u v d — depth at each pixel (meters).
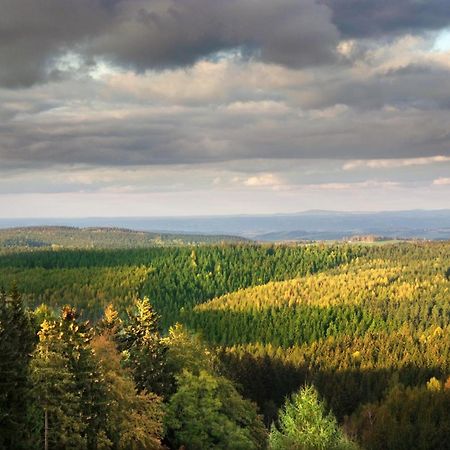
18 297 56.25
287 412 31.62
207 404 54.97
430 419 86.12
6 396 41.91
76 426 43.44
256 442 57.25
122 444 47.66
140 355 58.91
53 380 43.19
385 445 83.44
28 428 43.19
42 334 45.34
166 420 54.06
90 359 46.78
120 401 49.31
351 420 96.12
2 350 42.84
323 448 29.88
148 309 64.88
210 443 54.44
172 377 59.50
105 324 67.50
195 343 67.00
